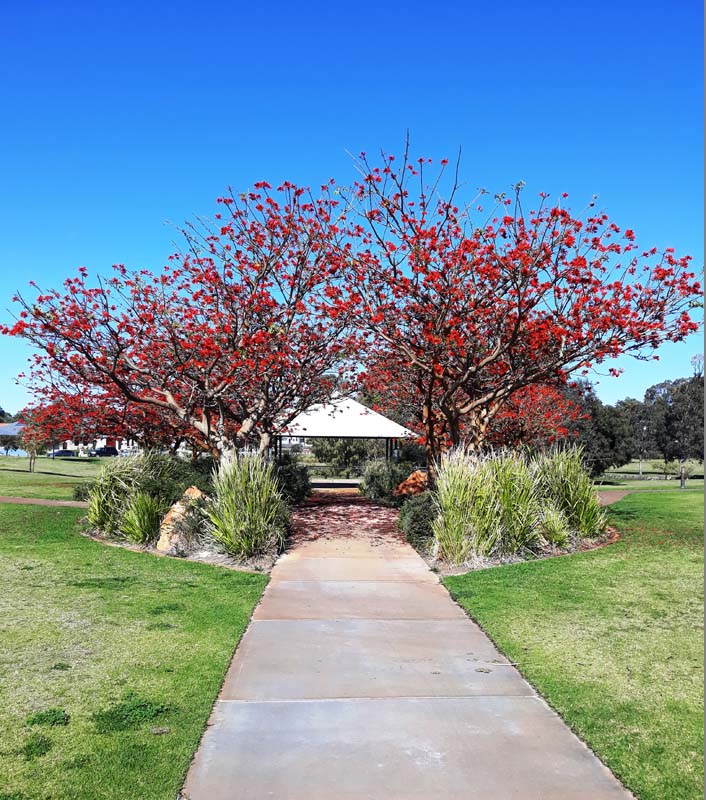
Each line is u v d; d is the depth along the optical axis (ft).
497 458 39.47
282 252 45.47
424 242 39.93
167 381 51.42
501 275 39.78
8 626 23.52
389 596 29.63
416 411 58.08
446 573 34.17
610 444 120.67
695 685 18.83
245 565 35.88
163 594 28.58
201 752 15.08
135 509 40.37
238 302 46.65
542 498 40.55
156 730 15.83
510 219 38.45
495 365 45.06
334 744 15.53
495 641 22.93
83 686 18.39
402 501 60.54
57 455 196.24
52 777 13.71
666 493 73.15
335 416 72.18
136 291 46.98
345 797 13.33
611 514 51.16
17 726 15.93
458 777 14.10
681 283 39.99
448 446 50.60
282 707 17.56
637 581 30.86
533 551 37.24
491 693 18.56
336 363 52.44
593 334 40.32
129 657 20.68
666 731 16.03
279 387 50.98
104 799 13.00
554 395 65.82
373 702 17.92
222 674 19.49
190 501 40.52
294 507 61.57
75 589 28.89
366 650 22.20
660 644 22.33
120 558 35.60
